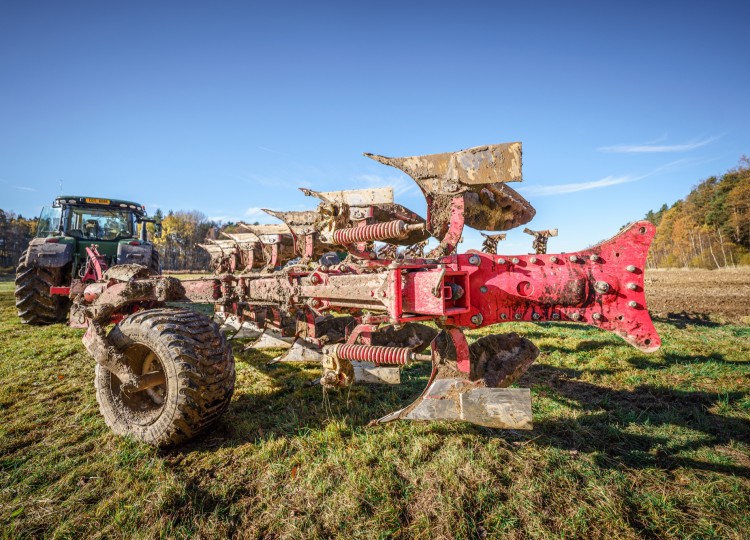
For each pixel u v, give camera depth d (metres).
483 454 2.38
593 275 2.40
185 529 1.79
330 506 1.95
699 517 1.87
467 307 2.40
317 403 3.37
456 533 1.75
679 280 20.03
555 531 1.77
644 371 4.11
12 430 2.84
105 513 1.93
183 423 2.43
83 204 8.30
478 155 2.30
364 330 2.62
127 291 3.11
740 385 3.65
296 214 4.50
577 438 2.63
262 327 5.19
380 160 2.51
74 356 4.91
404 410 2.43
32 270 6.96
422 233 3.83
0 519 1.89
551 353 4.87
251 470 2.31
